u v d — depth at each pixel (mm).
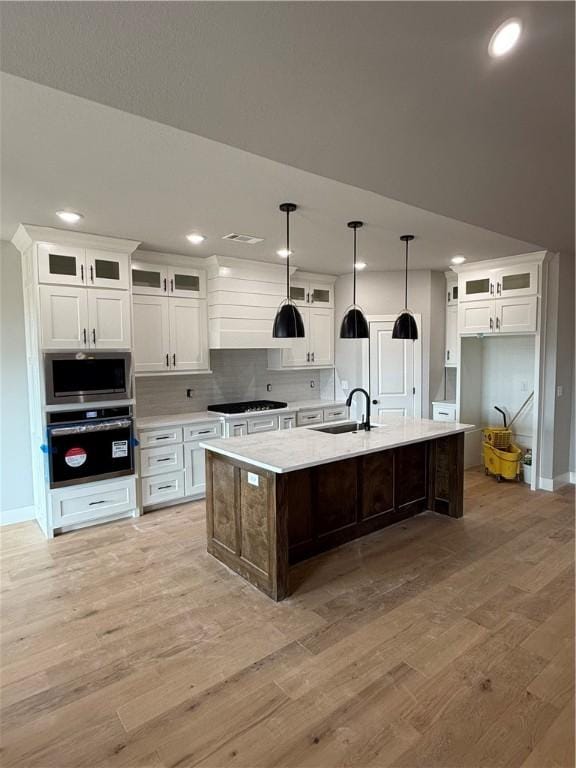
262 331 5234
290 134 2000
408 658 2332
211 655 2375
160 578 3176
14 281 4105
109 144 2221
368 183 2611
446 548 3594
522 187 2699
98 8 1229
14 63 1475
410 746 1812
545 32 1387
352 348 6051
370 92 1688
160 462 4484
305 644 2453
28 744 1847
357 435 3734
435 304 5824
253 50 1430
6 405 4133
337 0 1227
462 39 1408
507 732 1873
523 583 3061
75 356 3855
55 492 3840
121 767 1746
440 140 2082
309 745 1825
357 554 3506
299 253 4691
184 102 1730
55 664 2320
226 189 2840
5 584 3109
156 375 4633
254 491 3025
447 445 4246
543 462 5039
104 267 3992
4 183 2723
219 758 1774
